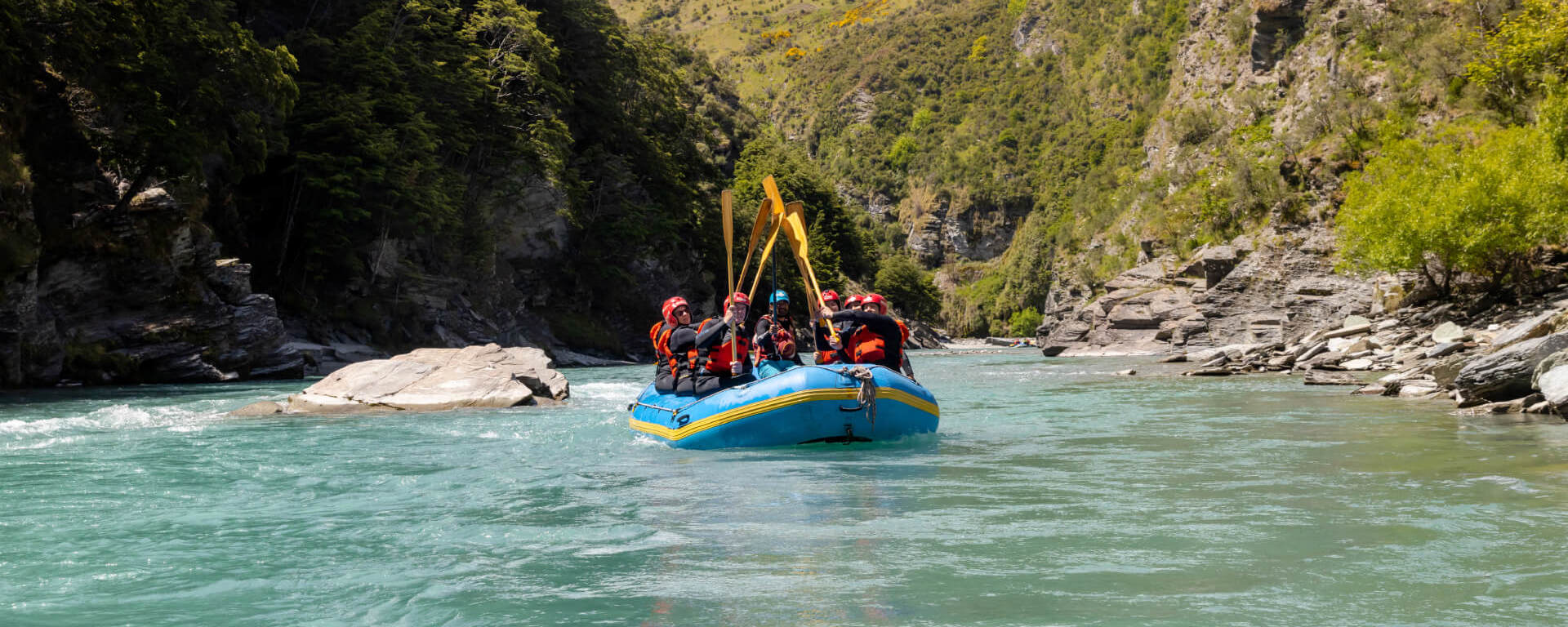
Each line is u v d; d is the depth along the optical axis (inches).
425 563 177.5
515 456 338.3
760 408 346.6
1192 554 174.1
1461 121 1822.1
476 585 160.7
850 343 393.1
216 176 1509.6
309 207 1625.2
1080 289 3762.3
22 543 199.0
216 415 538.3
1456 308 1042.7
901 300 4552.2
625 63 2741.1
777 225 429.7
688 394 378.9
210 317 1138.7
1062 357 1670.8
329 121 1583.4
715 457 329.4
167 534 207.6
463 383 599.5
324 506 241.0
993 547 182.1
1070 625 132.4
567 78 2502.5
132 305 1085.8
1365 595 144.1
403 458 336.5
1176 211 2632.9
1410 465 276.4
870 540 189.5
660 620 137.6
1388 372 753.6
